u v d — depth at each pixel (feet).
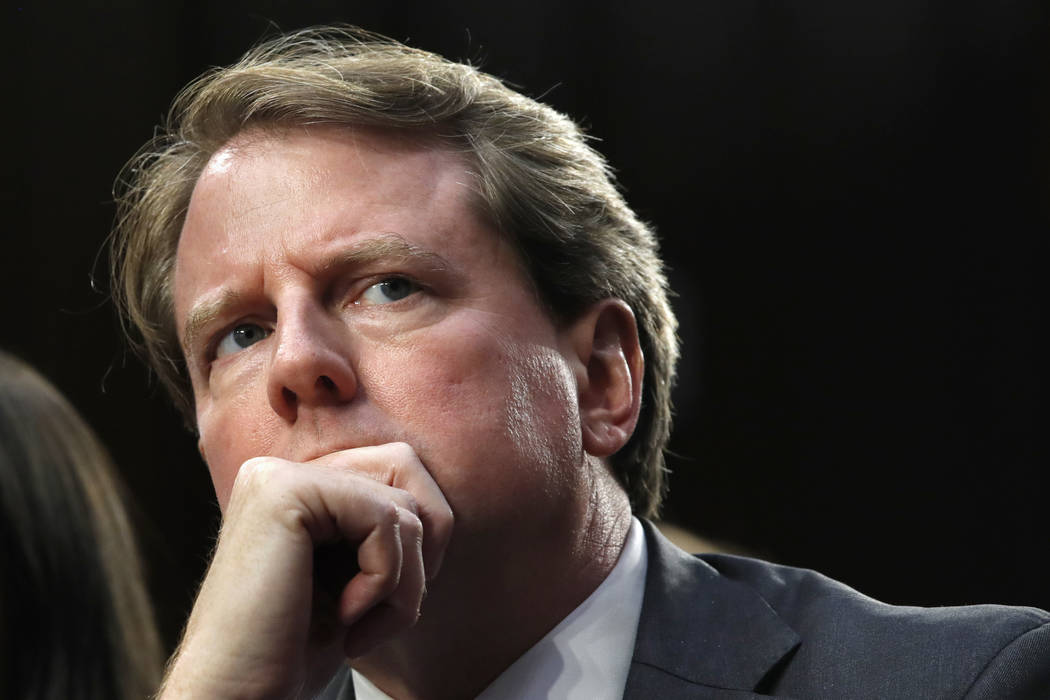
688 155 43.24
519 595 13.16
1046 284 43.32
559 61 42.11
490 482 12.48
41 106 41.45
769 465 45.62
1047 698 12.26
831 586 14.61
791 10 42.55
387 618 11.65
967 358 44.34
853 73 42.57
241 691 11.07
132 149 41.96
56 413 18.54
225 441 13.24
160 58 41.52
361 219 12.85
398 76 13.80
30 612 17.43
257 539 11.39
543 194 14.07
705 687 13.16
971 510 44.45
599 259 14.60
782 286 44.68
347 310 12.89
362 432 12.34
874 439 45.03
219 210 13.43
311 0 40.93
